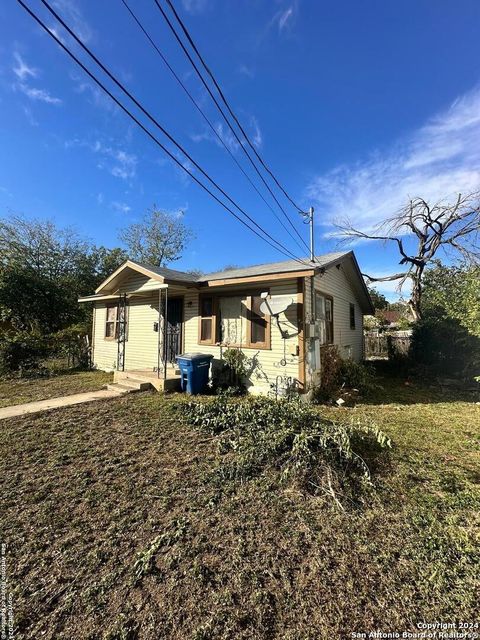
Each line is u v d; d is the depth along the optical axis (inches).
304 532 97.8
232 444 160.1
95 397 270.4
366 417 221.5
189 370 283.7
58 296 658.8
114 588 77.1
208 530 98.7
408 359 436.8
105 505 111.9
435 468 140.4
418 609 71.8
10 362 400.8
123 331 376.2
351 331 461.4
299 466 130.0
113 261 964.6
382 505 112.2
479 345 352.5
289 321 270.8
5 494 119.0
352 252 388.2
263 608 71.8
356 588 77.2
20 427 193.3
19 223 761.0
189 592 76.0
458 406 258.8
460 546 91.4
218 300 318.7
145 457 151.1
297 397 223.1
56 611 71.0
